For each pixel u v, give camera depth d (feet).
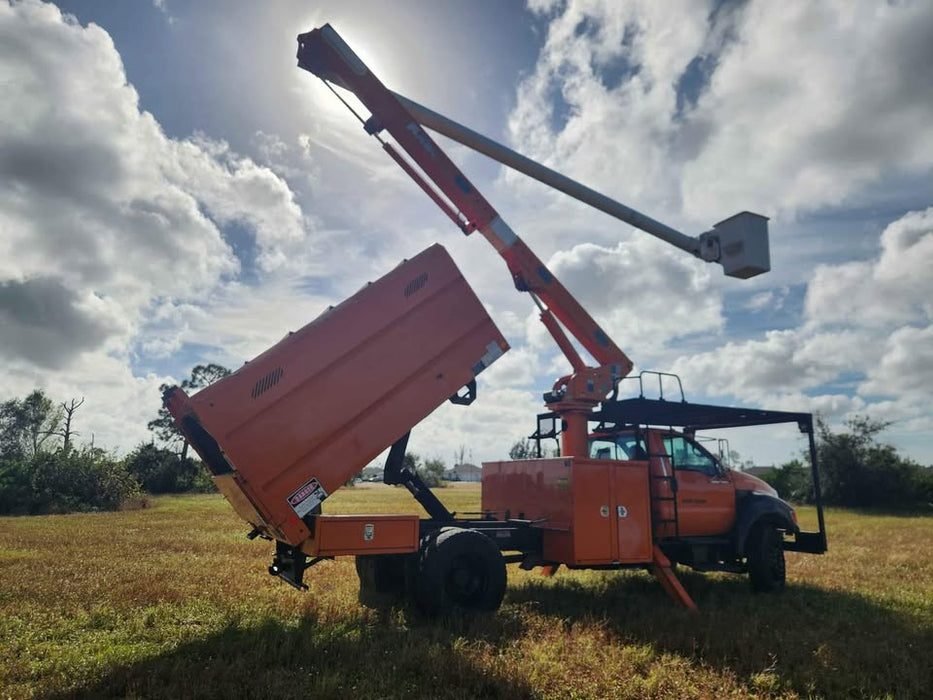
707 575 36.40
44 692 14.47
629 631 21.07
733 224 34.71
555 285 32.30
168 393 23.11
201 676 15.12
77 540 45.27
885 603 27.30
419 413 24.00
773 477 150.10
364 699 14.28
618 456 32.30
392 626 21.02
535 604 25.18
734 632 20.88
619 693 15.46
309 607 22.70
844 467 130.82
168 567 32.14
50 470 98.27
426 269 24.85
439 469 285.23
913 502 127.13
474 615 21.67
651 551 27.96
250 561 35.14
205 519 68.54
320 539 20.95
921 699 15.88
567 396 31.40
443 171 30.40
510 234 31.55
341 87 30.27
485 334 25.71
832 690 16.44
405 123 29.96
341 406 22.35
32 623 20.38
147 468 163.84
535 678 15.70
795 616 24.38
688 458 31.86
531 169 32.81
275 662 17.04
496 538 26.76
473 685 15.51
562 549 26.40
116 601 23.41
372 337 23.31
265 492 20.74
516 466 30.09
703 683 16.26
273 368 21.43
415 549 22.65
